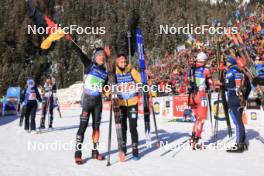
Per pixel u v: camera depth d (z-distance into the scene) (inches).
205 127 361.4
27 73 2504.9
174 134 307.3
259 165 175.5
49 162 188.7
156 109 551.8
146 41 2549.2
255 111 381.4
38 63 2652.6
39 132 338.3
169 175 156.3
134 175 157.0
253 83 214.4
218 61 243.9
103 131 343.6
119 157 199.0
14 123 478.0
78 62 2593.5
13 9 3058.6
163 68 1131.9
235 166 173.6
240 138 213.6
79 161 183.2
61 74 2500.0
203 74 223.8
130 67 201.6
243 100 216.5
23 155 210.2
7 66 2566.4
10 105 724.7
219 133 306.8
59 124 441.1
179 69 933.2
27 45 2797.7
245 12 1202.0
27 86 335.6
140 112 597.9
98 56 195.3
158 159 195.6
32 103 332.8
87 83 194.4
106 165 180.4
